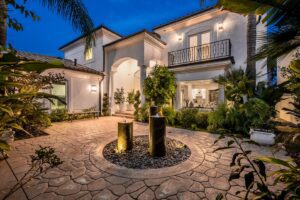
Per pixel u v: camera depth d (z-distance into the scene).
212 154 3.77
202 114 7.05
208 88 16.34
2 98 1.38
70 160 3.38
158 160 3.46
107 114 11.01
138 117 8.77
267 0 0.97
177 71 9.00
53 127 6.89
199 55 9.84
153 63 9.96
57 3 3.98
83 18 4.43
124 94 12.25
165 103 7.95
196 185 2.49
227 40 8.80
